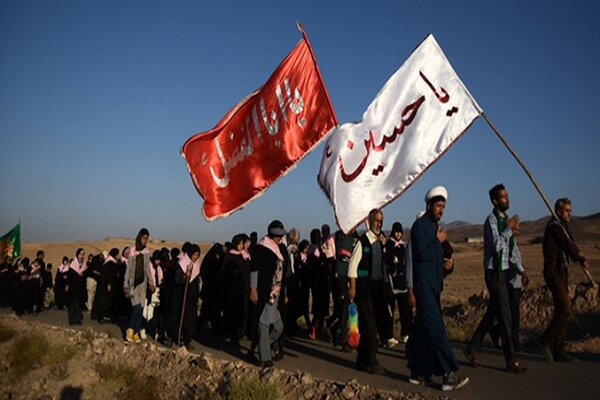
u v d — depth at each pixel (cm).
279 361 823
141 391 702
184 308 985
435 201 641
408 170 939
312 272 1093
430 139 935
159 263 1285
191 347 977
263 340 776
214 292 1140
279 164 1041
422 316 629
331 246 1070
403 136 959
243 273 1032
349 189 966
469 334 1085
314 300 1068
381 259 766
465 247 8769
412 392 615
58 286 1973
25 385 790
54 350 893
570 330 1145
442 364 611
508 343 695
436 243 635
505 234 702
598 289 1248
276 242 820
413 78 977
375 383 664
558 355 770
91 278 1838
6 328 1090
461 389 616
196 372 732
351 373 726
